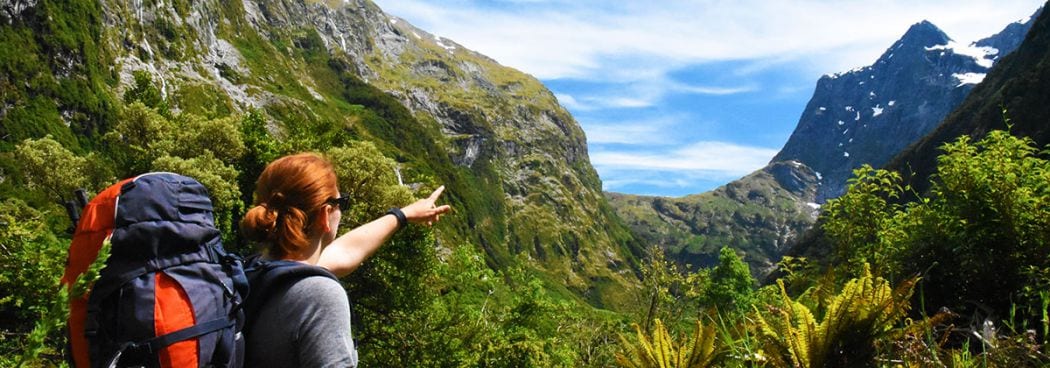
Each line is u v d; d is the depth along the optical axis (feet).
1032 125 262.26
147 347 4.66
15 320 34.58
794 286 15.23
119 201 5.11
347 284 69.41
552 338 80.28
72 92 442.50
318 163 6.21
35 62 427.74
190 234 5.09
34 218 42.37
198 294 4.98
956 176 12.82
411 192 71.97
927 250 12.46
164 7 640.17
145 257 4.95
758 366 7.95
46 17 452.35
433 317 72.54
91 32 503.61
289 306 5.36
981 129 295.69
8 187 249.96
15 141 381.60
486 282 83.05
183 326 4.79
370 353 68.69
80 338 4.88
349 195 6.31
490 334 76.23
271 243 5.95
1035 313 8.93
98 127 450.71
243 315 5.31
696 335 8.43
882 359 6.88
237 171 71.41
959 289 11.90
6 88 398.01
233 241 58.39
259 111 83.61
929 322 6.91
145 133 80.84
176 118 91.35
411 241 70.28
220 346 4.98
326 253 6.86
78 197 5.60
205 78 629.10
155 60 582.76
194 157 75.10
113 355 4.61
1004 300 11.16
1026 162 12.39
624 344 8.97
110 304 4.84
